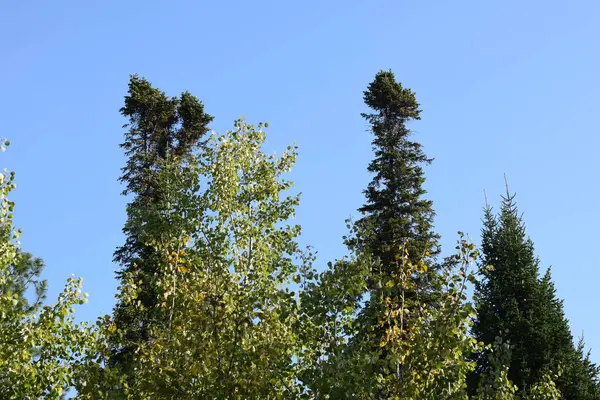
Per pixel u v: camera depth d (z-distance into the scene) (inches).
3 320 682.8
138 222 858.8
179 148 1408.7
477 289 1325.0
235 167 847.1
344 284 603.8
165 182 896.9
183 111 1454.2
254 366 583.8
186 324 634.8
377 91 1305.4
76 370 687.1
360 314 623.2
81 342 712.4
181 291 688.4
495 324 1245.7
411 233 1147.3
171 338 663.1
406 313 645.9
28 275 753.6
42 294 745.0
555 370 1189.7
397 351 620.7
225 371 586.2
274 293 606.5
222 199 816.9
